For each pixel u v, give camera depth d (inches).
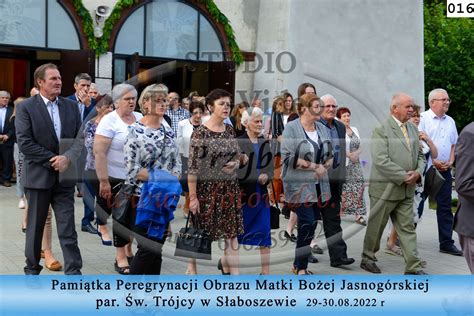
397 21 394.6
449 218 272.2
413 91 396.8
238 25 432.1
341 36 382.3
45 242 223.3
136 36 434.6
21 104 197.8
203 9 436.5
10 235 275.9
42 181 196.4
